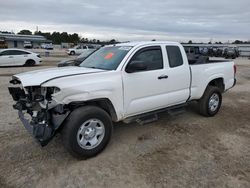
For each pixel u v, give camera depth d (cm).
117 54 453
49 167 355
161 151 411
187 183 322
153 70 461
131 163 371
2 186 310
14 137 453
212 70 586
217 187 315
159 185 318
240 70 1903
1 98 755
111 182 323
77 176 335
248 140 464
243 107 716
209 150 418
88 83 372
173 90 499
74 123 356
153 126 529
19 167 354
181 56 519
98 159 382
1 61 1823
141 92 440
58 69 447
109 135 400
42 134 346
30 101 390
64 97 354
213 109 605
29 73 425
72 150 362
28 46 7638
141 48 450
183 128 520
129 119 439
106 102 402
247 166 367
